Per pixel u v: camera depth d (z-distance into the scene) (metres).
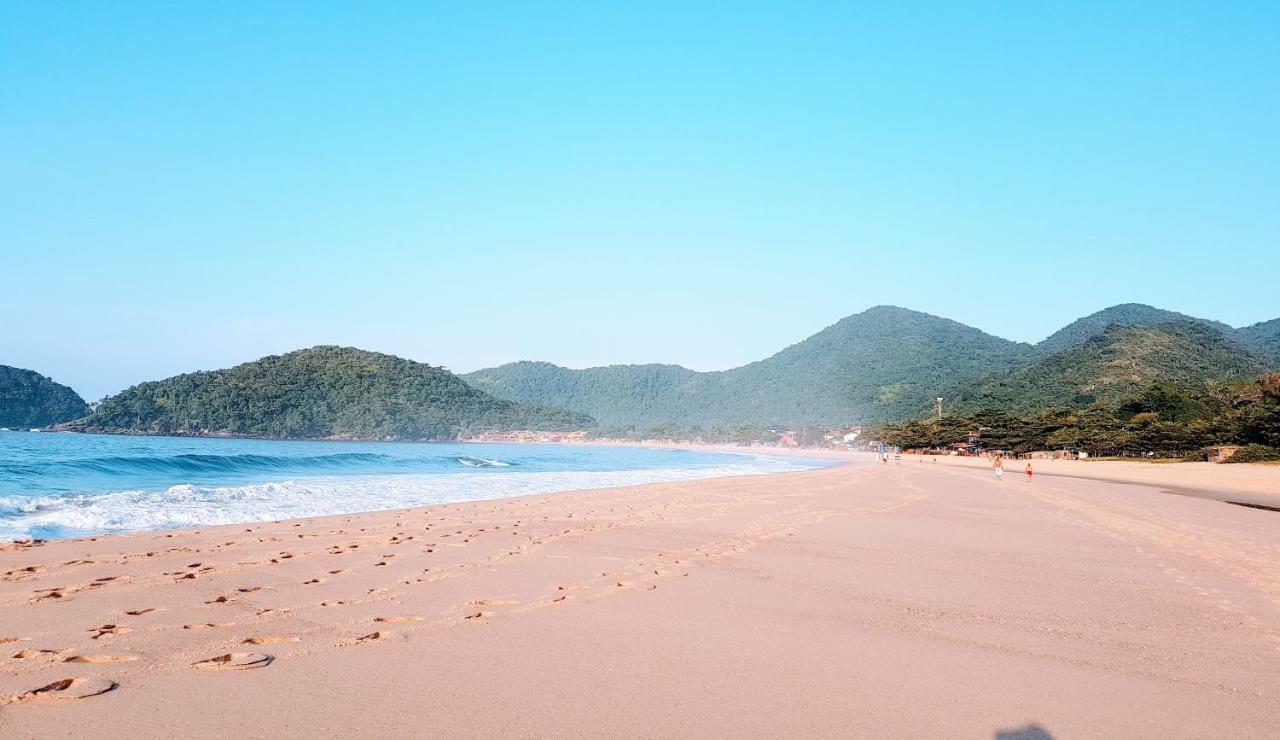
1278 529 17.95
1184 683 6.02
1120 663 6.55
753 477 40.59
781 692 5.60
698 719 5.02
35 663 5.77
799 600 8.84
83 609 7.54
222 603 7.93
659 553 11.99
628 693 5.50
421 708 5.06
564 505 20.50
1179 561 12.52
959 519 18.88
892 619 8.04
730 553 12.20
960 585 10.05
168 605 7.79
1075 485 37.06
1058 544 14.41
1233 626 7.97
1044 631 7.65
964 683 5.91
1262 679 6.16
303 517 17.41
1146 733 4.96
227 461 40.94
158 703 5.00
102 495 20.44
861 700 5.47
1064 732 4.94
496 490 27.33
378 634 6.82
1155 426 78.12
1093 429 89.06
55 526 14.92
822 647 6.87
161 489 25.31
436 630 7.07
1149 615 8.45
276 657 6.10
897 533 15.53
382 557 11.01
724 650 6.68
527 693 5.43
